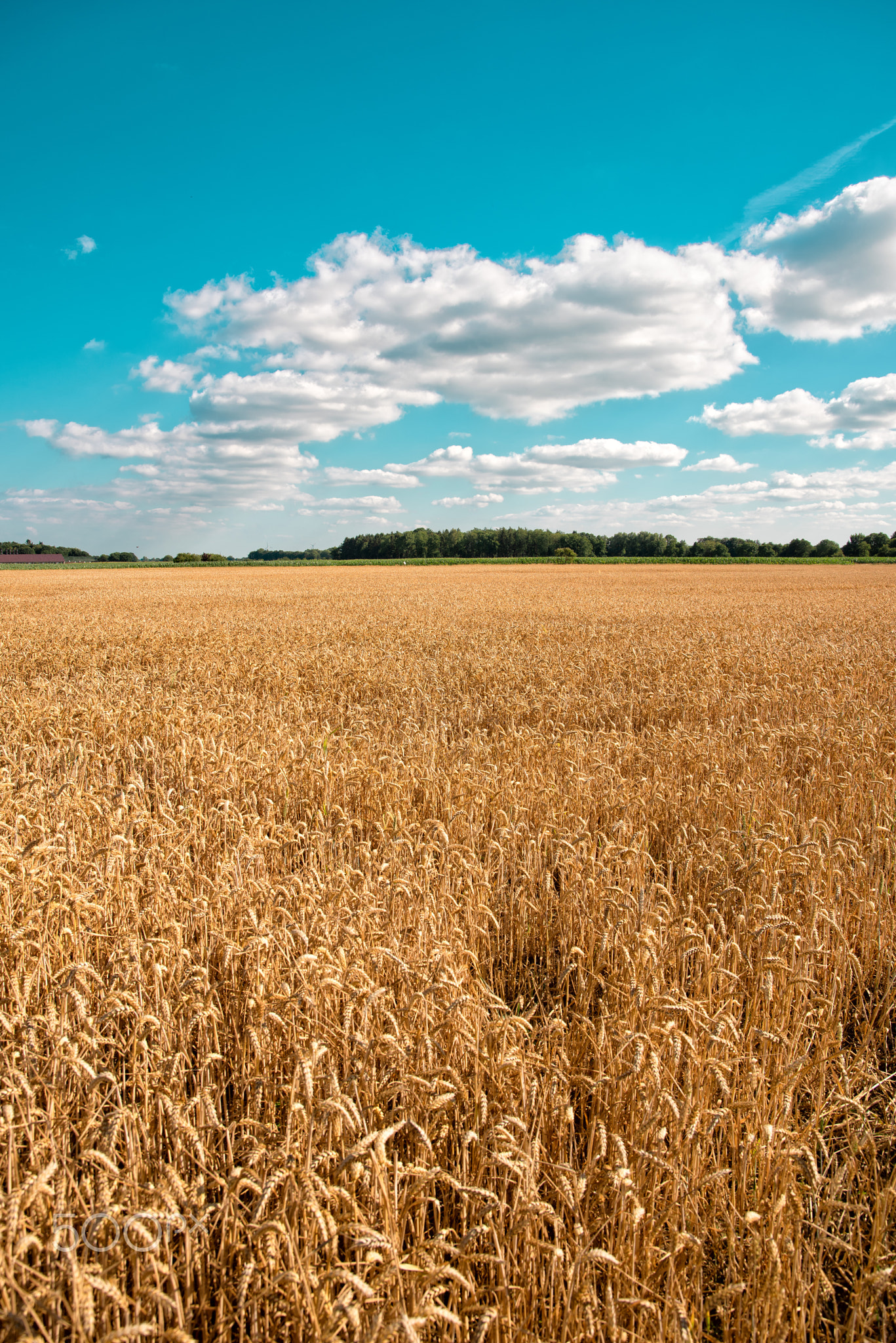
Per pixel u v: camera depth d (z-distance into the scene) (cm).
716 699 1080
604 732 836
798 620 2380
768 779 694
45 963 358
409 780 657
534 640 1786
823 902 450
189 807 591
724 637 1872
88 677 1277
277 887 417
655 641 1781
